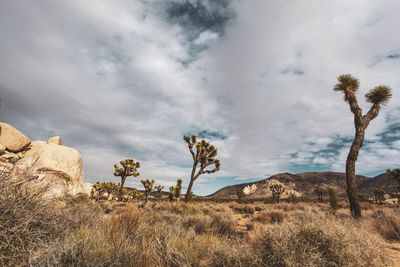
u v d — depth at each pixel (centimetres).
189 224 686
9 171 296
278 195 4228
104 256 260
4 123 1681
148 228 430
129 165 2634
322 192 3278
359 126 871
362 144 855
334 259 248
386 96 862
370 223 644
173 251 311
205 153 1895
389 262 293
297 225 310
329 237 273
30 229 274
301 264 235
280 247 260
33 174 329
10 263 214
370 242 297
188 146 1888
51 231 307
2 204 255
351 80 914
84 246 252
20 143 1784
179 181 1866
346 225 357
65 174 2075
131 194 4197
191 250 334
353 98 899
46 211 312
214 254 303
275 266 258
